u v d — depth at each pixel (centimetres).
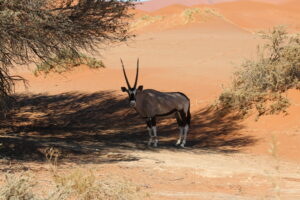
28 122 7825
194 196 3061
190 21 19875
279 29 7562
